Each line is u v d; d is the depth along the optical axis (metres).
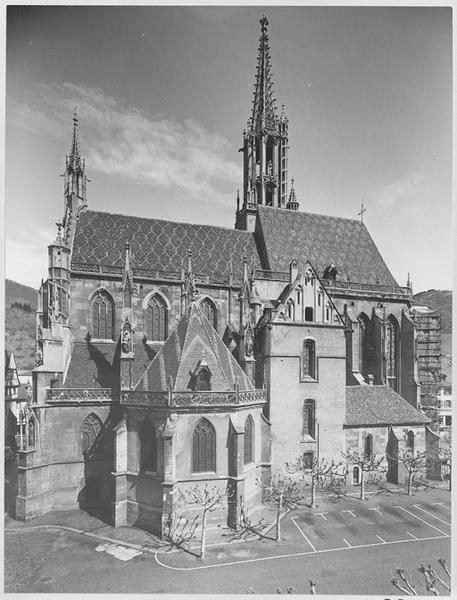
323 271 68.25
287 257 68.19
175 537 39.22
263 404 47.78
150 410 41.16
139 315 58.56
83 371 51.19
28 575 34.66
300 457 53.22
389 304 67.81
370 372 66.38
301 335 54.22
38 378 46.34
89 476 47.19
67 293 54.06
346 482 54.75
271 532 41.50
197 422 40.66
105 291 57.50
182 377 41.66
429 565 36.78
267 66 80.88
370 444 56.25
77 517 44.34
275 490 48.53
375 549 39.00
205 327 46.47
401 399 60.03
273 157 81.56
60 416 46.75
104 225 63.03
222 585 33.34
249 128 80.69
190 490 40.25
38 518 44.25
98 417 47.75
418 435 57.31
